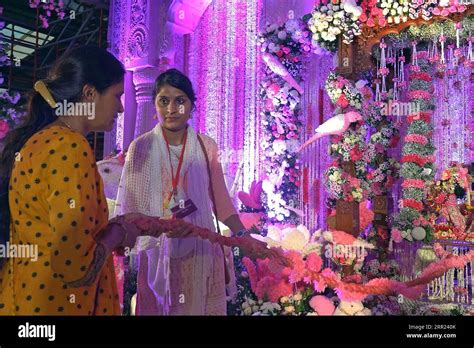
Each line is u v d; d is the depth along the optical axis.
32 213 1.16
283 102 5.14
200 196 2.18
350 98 3.80
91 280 1.15
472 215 4.46
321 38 3.91
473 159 5.69
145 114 5.82
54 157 1.14
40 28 7.46
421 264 4.25
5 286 1.21
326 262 4.23
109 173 3.05
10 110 4.75
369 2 3.85
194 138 2.26
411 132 4.23
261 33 5.17
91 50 1.30
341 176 3.76
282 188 5.21
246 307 3.35
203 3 5.88
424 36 4.28
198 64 6.04
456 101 5.78
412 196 4.14
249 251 2.05
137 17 5.98
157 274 2.07
